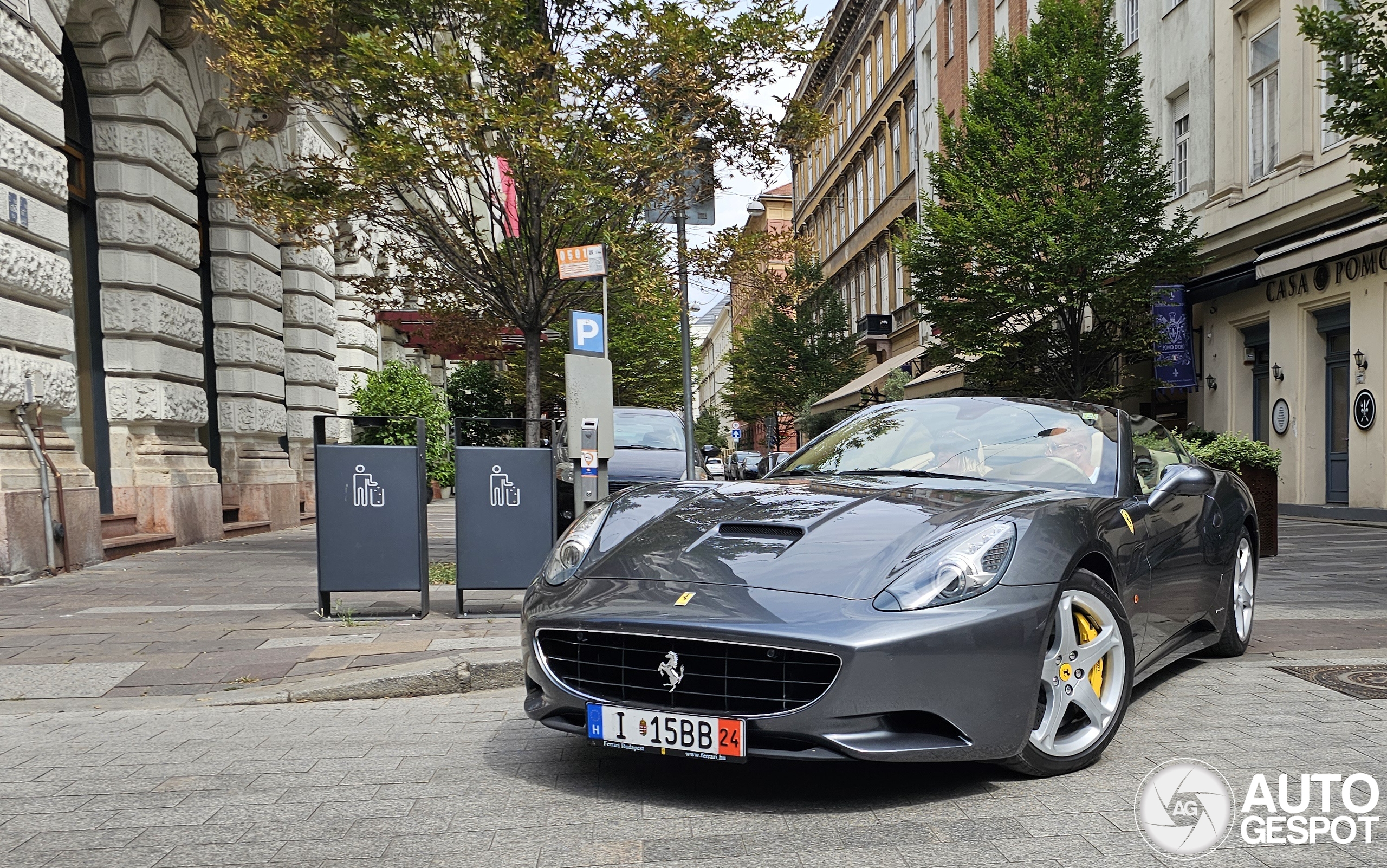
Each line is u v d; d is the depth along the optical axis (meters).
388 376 16.98
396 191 8.38
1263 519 9.19
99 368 10.08
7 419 8.09
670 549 3.15
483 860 2.49
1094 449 3.97
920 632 2.68
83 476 8.84
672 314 24.06
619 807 2.88
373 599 7.06
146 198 10.20
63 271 8.59
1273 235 14.73
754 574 2.91
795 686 2.72
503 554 6.30
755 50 8.18
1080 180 14.51
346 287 18.95
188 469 11.09
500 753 3.51
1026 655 2.81
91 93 9.91
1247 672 4.54
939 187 15.79
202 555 9.87
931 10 30.17
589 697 2.97
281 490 13.98
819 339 36.34
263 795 3.08
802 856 2.46
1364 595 6.88
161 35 10.60
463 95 7.80
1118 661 3.23
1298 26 14.02
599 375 7.48
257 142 13.48
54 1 8.55
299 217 8.20
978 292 14.69
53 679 4.74
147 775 3.33
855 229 40.53
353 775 3.28
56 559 8.32
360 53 7.45
